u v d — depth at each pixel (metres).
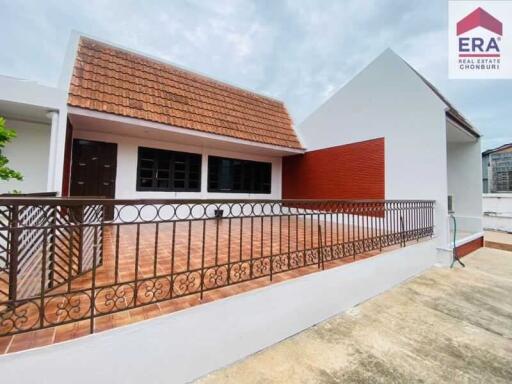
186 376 2.20
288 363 2.50
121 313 2.10
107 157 7.08
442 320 3.46
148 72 7.32
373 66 7.44
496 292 4.49
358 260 3.96
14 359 1.57
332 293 3.49
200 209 8.84
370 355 2.66
